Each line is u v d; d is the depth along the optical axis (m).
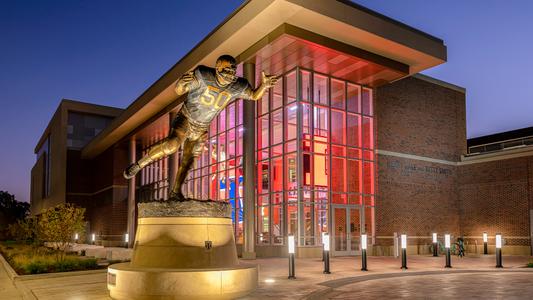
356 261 22.08
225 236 10.16
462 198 32.34
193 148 10.49
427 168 31.08
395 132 29.88
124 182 50.69
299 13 21.22
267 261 22.06
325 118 27.25
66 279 15.20
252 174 25.28
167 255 9.61
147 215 10.00
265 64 25.84
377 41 24.14
